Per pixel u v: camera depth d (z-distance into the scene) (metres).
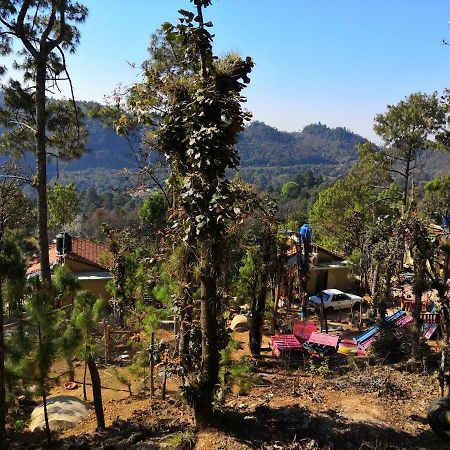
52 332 8.14
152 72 9.23
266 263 14.15
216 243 7.52
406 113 34.66
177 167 7.97
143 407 10.12
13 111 19.28
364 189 38.94
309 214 46.22
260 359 13.85
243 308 18.92
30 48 16.47
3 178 14.70
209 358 7.89
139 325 13.36
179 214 7.86
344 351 14.68
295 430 8.04
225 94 7.63
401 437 8.14
